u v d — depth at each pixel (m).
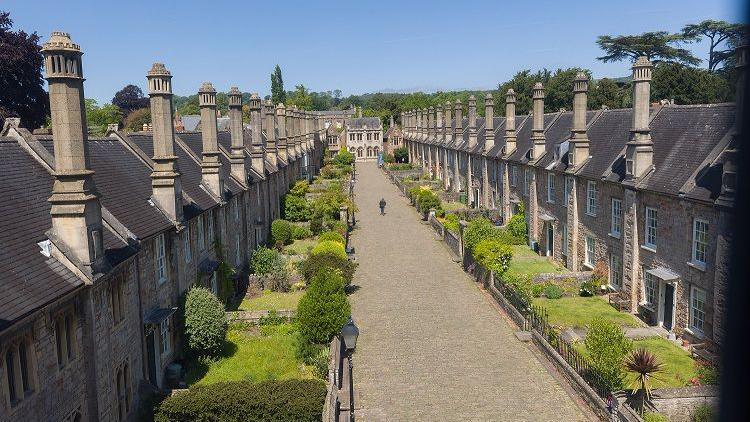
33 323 13.93
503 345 26.53
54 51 15.84
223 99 159.38
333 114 192.62
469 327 28.98
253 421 19.03
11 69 44.88
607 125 37.34
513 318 29.62
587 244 36.25
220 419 19.09
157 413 19.25
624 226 30.19
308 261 36.03
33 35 47.50
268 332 28.08
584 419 19.72
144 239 20.75
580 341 25.55
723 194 22.11
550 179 41.56
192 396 19.25
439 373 23.73
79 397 16.16
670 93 67.00
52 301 14.39
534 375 23.31
